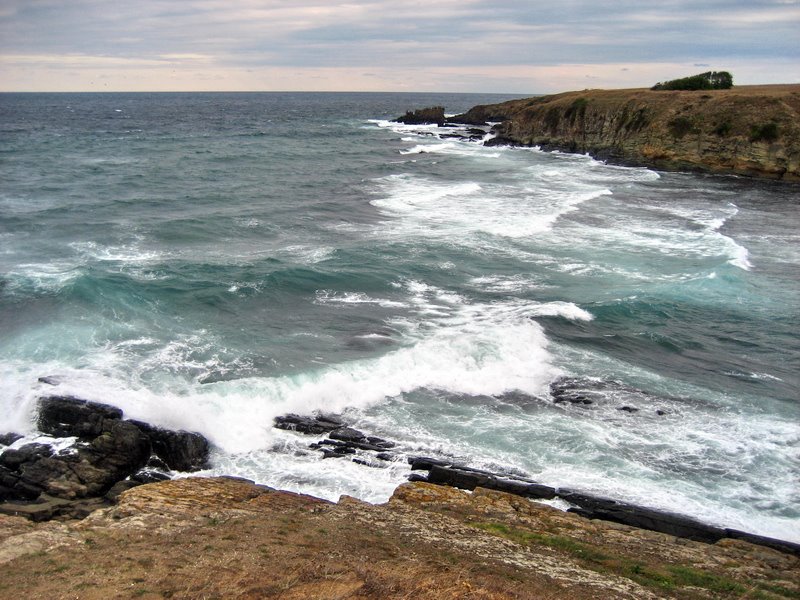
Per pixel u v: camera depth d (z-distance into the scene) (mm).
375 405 19875
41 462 16297
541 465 16891
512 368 21969
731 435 18406
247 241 35844
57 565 10711
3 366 20250
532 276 30969
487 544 12273
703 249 35500
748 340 24594
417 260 32625
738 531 14180
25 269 29078
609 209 45562
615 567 11898
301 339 23625
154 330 23688
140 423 17562
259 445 17938
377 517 13516
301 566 10539
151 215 41094
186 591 9625
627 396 20484
